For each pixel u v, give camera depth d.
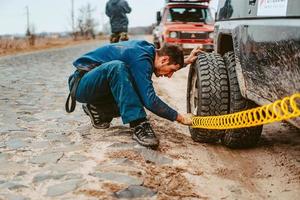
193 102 4.50
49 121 4.82
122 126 4.51
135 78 3.62
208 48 13.12
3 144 3.86
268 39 2.92
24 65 12.28
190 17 14.08
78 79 3.87
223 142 4.07
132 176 3.08
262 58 3.06
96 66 3.85
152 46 3.73
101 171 3.16
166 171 3.27
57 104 5.92
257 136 3.92
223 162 3.66
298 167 3.56
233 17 3.90
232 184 3.19
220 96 3.85
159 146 3.86
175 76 10.56
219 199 2.89
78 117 5.04
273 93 2.96
